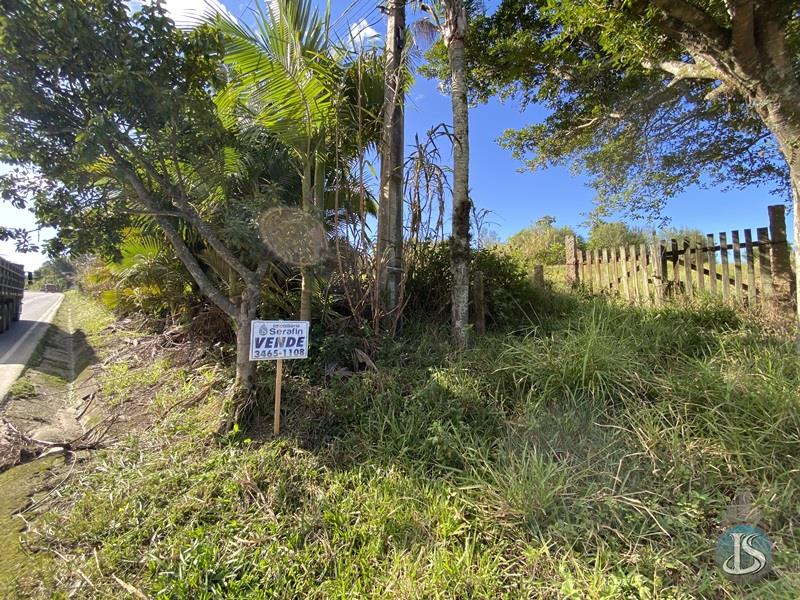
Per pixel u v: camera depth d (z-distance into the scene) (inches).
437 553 80.5
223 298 148.5
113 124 112.4
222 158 150.1
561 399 122.3
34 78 111.9
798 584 66.7
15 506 111.1
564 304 228.7
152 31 113.3
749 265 203.2
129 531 95.0
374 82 192.4
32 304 872.9
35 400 206.4
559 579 73.5
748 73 145.1
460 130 188.5
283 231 156.0
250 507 100.7
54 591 80.9
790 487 85.0
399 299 189.0
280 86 148.1
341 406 137.3
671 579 71.9
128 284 309.0
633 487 90.7
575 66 269.4
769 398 103.3
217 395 163.6
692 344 154.6
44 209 135.2
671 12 139.3
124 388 201.0
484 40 283.1
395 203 203.9
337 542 87.9
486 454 106.1
